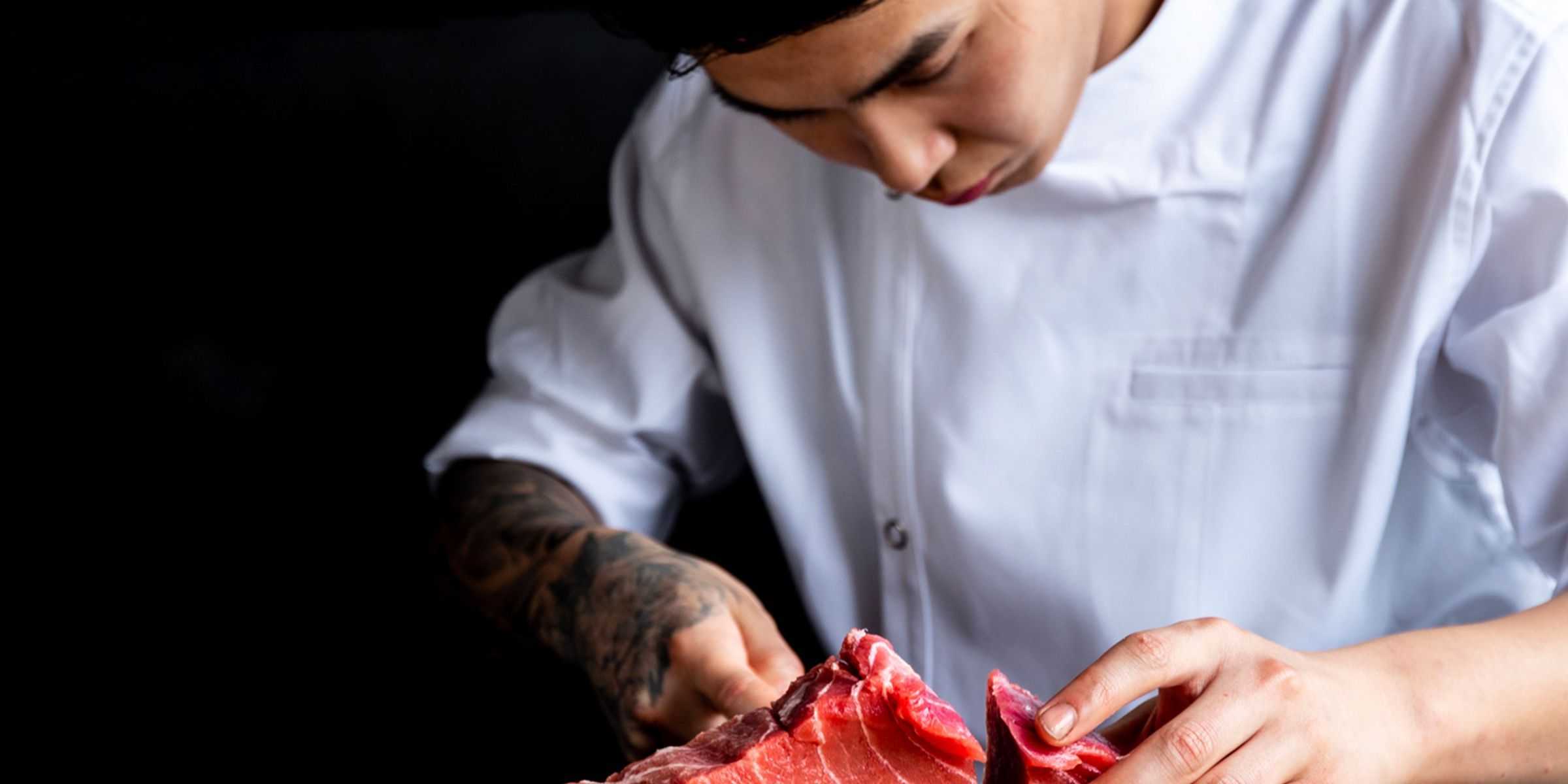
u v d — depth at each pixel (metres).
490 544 1.52
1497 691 1.06
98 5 1.90
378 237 1.96
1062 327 1.40
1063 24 1.09
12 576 1.93
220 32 1.95
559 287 1.75
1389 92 1.29
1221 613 1.39
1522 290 1.25
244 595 1.97
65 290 1.89
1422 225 1.27
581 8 2.02
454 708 1.85
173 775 1.82
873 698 0.93
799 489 1.59
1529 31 1.23
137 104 1.88
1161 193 1.34
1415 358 1.28
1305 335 1.34
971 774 0.92
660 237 1.65
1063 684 1.48
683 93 1.64
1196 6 1.30
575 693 1.77
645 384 1.64
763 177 1.57
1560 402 1.21
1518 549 1.40
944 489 1.44
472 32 1.98
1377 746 1.00
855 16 0.95
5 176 1.86
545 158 1.99
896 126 1.07
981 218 1.40
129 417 1.93
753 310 1.58
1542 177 1.21
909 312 1.44
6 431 1.91
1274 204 1.34
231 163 1.91
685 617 1.29
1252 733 0.95
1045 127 1.14
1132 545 1.40
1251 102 1.33
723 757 0.94
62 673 1.92
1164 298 1.37
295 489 1.98
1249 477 1.37
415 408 2.00
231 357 1.94
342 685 1.89
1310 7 1.32
